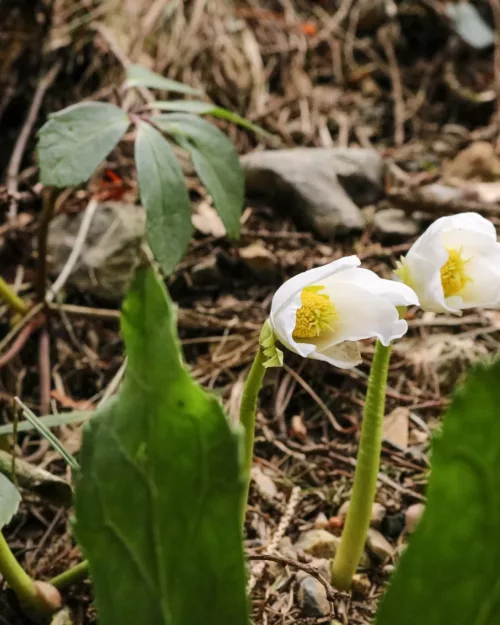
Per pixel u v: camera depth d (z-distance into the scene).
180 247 1.01
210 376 1.11
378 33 1.78
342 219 1.23
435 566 0.75
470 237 0.87
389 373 1.12
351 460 1.04
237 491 0.74
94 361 1.14
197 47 1.59
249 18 1.73
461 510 0.74
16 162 1.33
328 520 1.01
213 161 1.04
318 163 1.29
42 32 1.53
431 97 1.70
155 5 1.63
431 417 1.08
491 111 1.65
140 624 0.76
